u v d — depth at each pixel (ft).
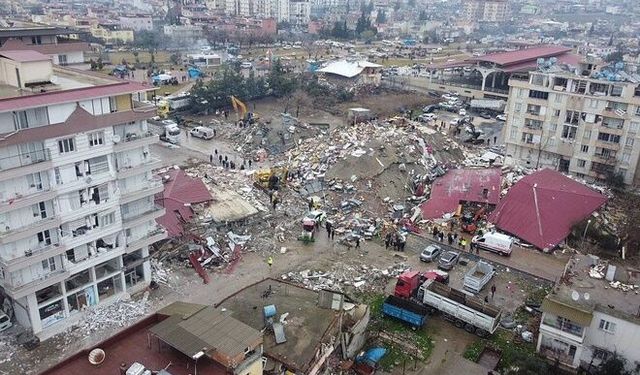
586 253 210.18
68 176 141.79
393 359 146.82
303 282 183.42
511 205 231.50
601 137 274.36
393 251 207.82
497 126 401.70
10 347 146.00
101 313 161.48
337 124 393.91
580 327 138.00
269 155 311.47
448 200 241.35
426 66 611.47
